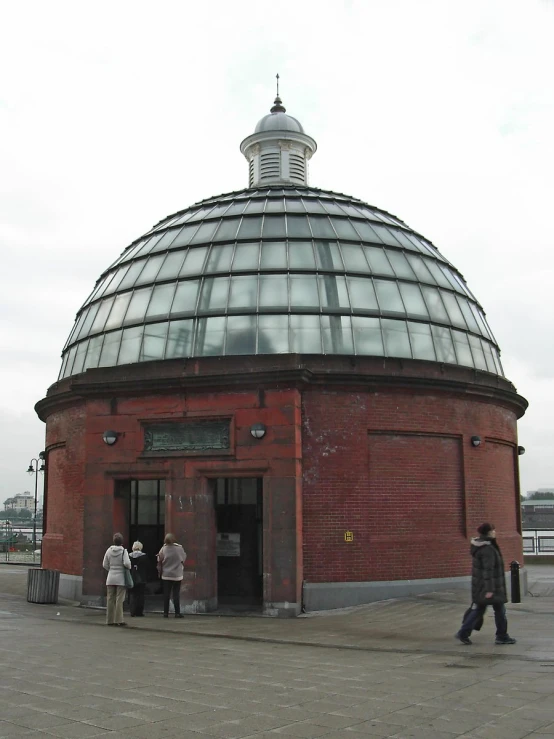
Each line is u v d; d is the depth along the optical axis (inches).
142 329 961.5
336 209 1083.3
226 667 450.0
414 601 807.7
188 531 803.4
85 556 853.2
